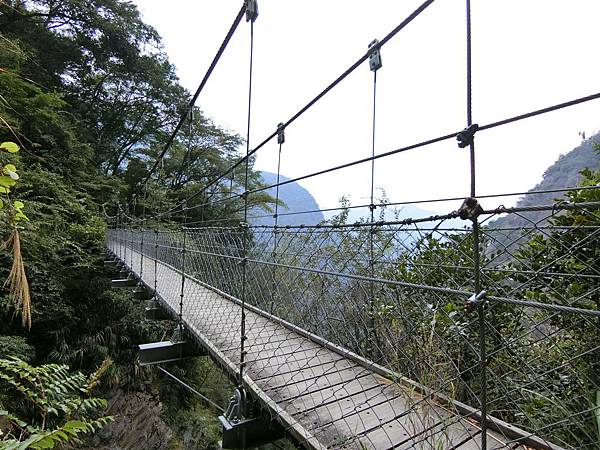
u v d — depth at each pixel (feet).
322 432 3.84
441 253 5.27
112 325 18.30
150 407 16.43
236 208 32.48
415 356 4.36
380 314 5.34
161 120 44.45
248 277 8.53
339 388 4.72
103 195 33.76
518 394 4.16
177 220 34.81
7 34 29.35
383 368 5.03
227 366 5.58
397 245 6.12
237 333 7.08
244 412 4.71
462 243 4.87
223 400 18.61
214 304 9.40
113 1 38.22
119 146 41.42
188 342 8.06
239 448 4.49
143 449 14.98
